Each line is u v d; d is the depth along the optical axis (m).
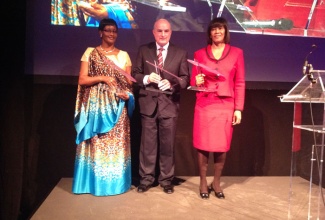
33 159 4.05
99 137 3.49
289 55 4.20
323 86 2.60
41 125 4.03
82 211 3.13
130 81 3.60
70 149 4.08
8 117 3.69
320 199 2.80
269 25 4.10
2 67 3.64
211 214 3.10
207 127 3.40
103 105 3.48
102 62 3.51
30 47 3.94
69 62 4.00
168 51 3.55
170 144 3.60
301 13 4.11
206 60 3.41
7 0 3.59
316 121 2.93
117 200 3.40
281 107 4.23
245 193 3.66
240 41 4.14
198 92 3.51
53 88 4.01
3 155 3.69
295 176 3.01
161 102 3.54
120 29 4.01
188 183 3.94
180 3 4.02
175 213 3.11
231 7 4.05
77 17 3.95
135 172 4.16
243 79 3.42
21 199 3.99
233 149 4.24
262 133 4.24
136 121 4.11
